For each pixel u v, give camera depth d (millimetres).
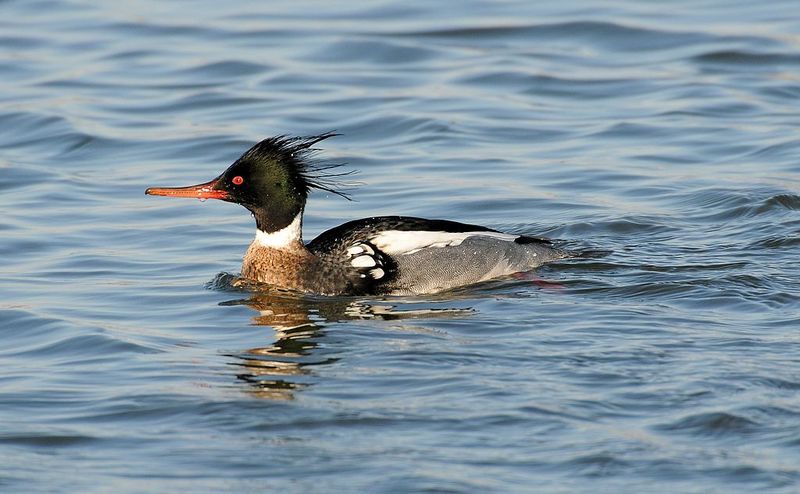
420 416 11742
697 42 28266
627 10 30344
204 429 11672
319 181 19047
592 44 28484
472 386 12367
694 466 10688
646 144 22734
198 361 13438
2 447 11320
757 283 15742
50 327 14609
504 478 10562
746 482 10438
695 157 22000
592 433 11297
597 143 22812
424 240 16453
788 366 12664
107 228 18906
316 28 29578
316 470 10805
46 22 30141
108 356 13633
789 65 26891
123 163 22234
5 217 19328
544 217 19266
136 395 12453
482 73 26719
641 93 25547
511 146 22812
